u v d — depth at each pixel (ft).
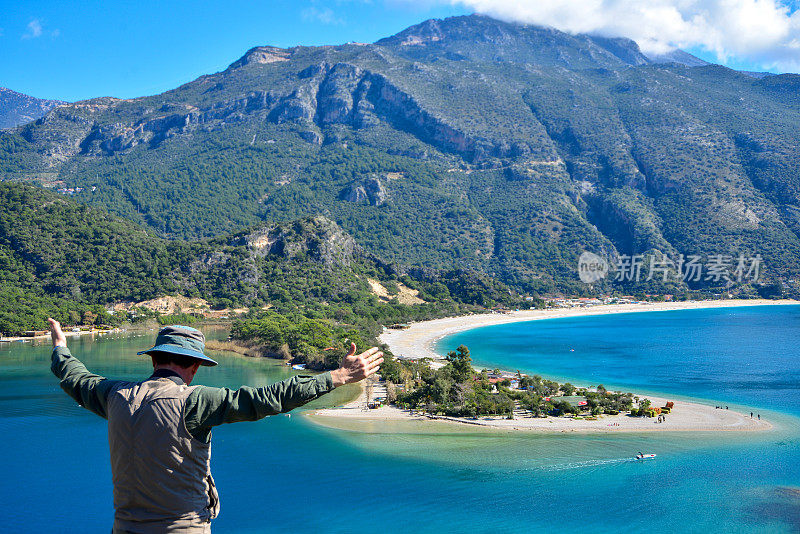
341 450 262.67
